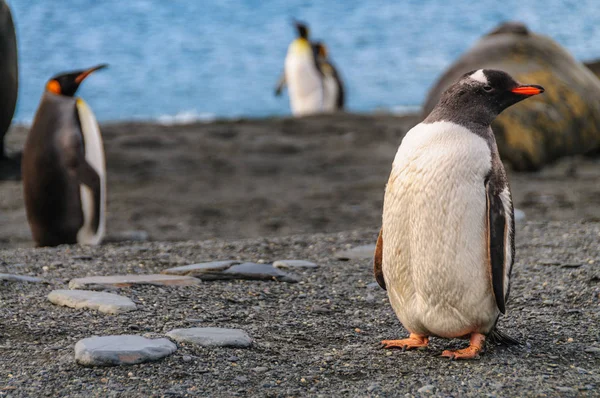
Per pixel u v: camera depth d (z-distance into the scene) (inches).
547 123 692.7
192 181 677.3
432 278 216.5
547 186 620.4
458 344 237.9
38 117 457.1
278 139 872.9
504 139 682.2
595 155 748.0
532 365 213.3
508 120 684.7
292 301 281.4
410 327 230.8
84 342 214.7
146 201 600.4
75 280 291.0
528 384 197.6
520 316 261.1
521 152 677.3
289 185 665.0
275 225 522.3
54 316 250.2
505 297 218.2
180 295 278.7
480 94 219.8
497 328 235.0
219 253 362.6
